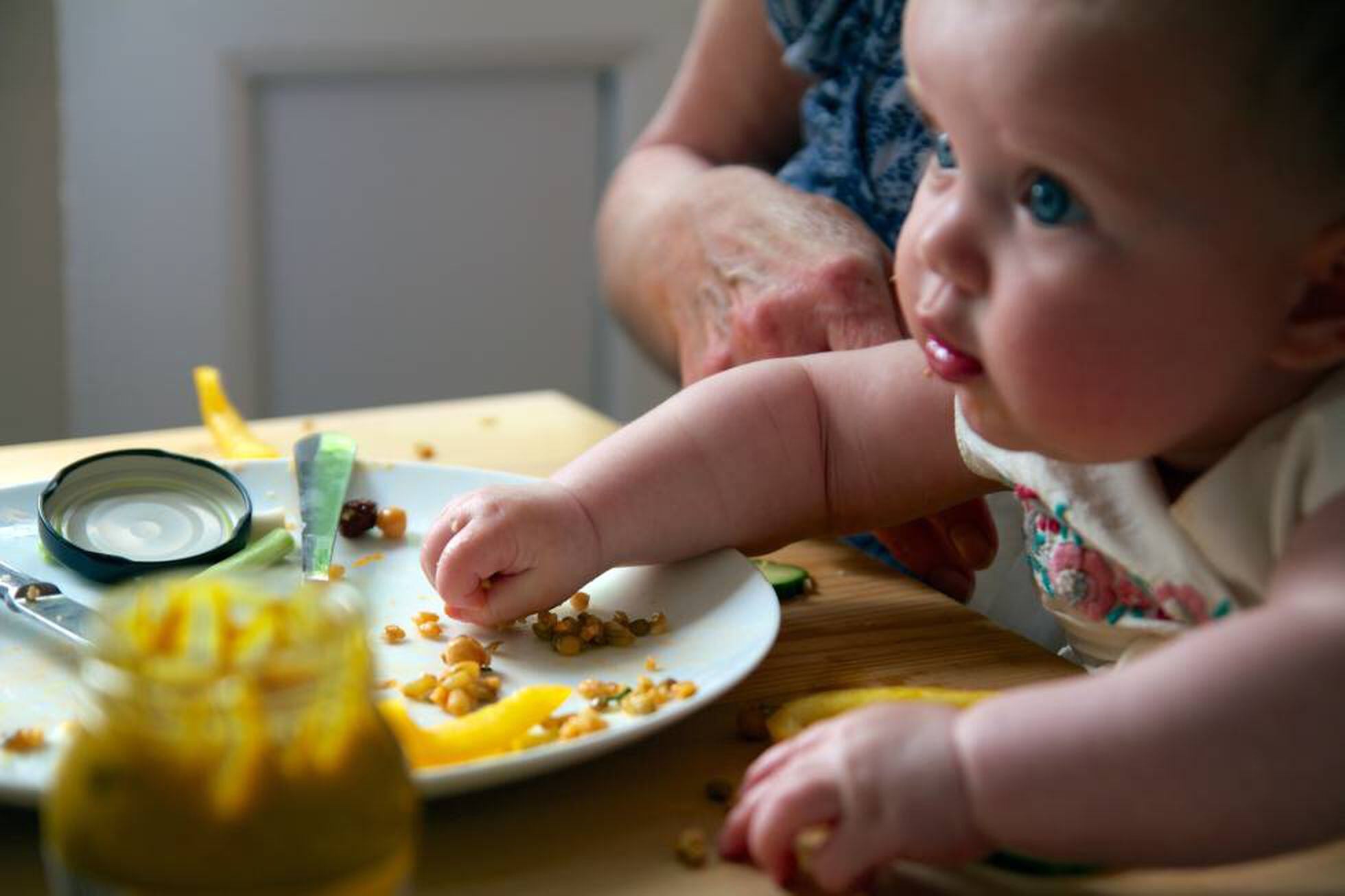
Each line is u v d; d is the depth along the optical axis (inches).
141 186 64.1
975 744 18.6
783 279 36.6
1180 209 19.6
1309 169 19.5
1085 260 20.1
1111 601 25.7
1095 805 18.2
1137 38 19.1
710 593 27.5
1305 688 18.0
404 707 23.6
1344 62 19.1
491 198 70.3
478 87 68.6
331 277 68.8
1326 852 20.8
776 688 25.7
